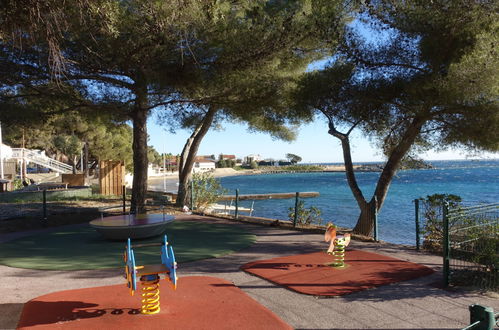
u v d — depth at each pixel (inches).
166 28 409.1
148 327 176.7
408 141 433.1
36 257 338.0
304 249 359.9
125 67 505.0
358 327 180.1
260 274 267.7
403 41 402.3
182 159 746.2
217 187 771.4
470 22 346.0
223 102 576.1
